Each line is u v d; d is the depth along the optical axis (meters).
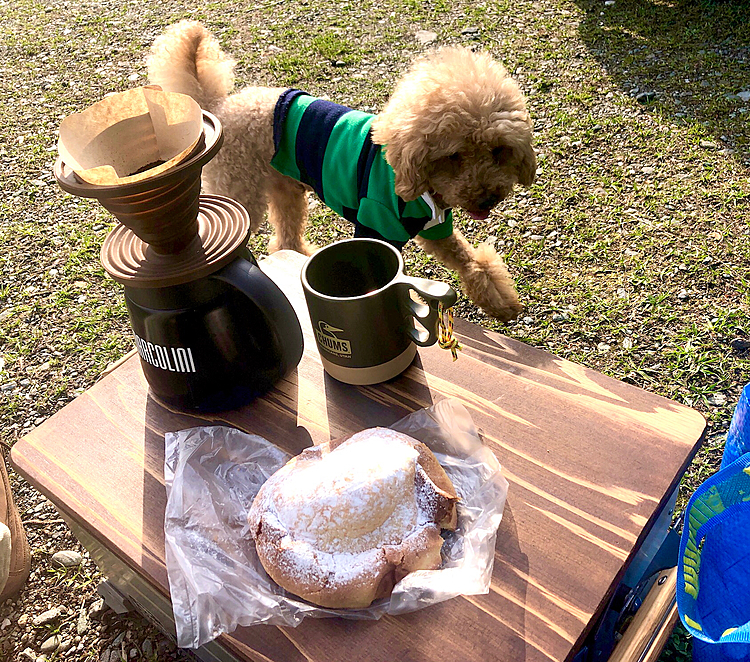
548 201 2.71
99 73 4.36
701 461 1.68
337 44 4.23
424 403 1.03
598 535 0.83
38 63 4.59
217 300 0.94
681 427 0.95
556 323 2.16
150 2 5.44
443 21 4.40
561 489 0.88
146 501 0.95
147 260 0.92
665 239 2.42
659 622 0.91
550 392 1.03
